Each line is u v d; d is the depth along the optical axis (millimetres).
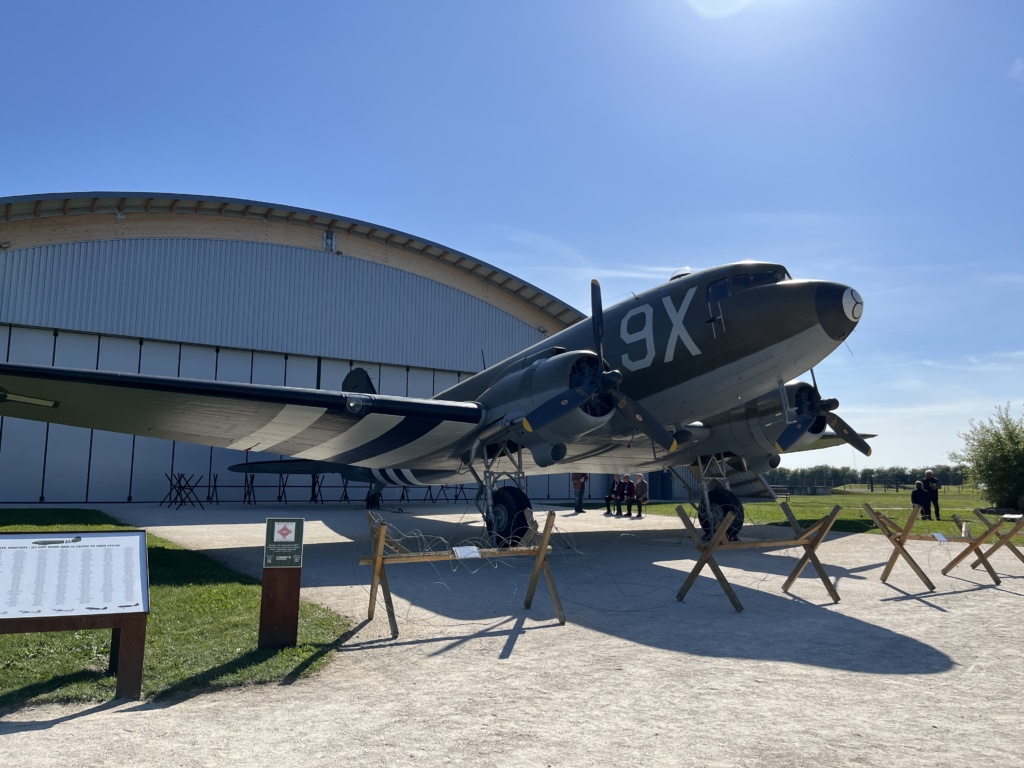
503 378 12445
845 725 3838
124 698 4215
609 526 18625
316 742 3537
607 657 5277
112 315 23609
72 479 23297
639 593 8039
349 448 12930
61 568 4312
